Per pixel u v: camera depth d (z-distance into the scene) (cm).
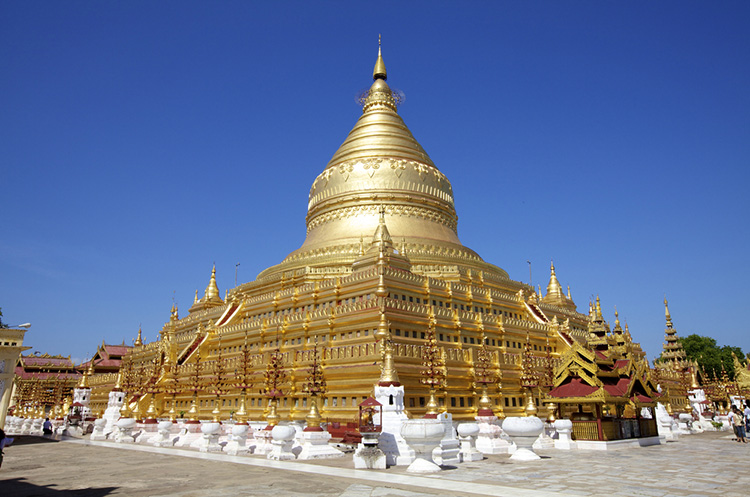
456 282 7419
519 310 7912
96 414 8531
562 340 7519
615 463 3497
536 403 6419
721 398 10025
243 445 4406
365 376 5394
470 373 5959
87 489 2636
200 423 5425
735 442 5200
